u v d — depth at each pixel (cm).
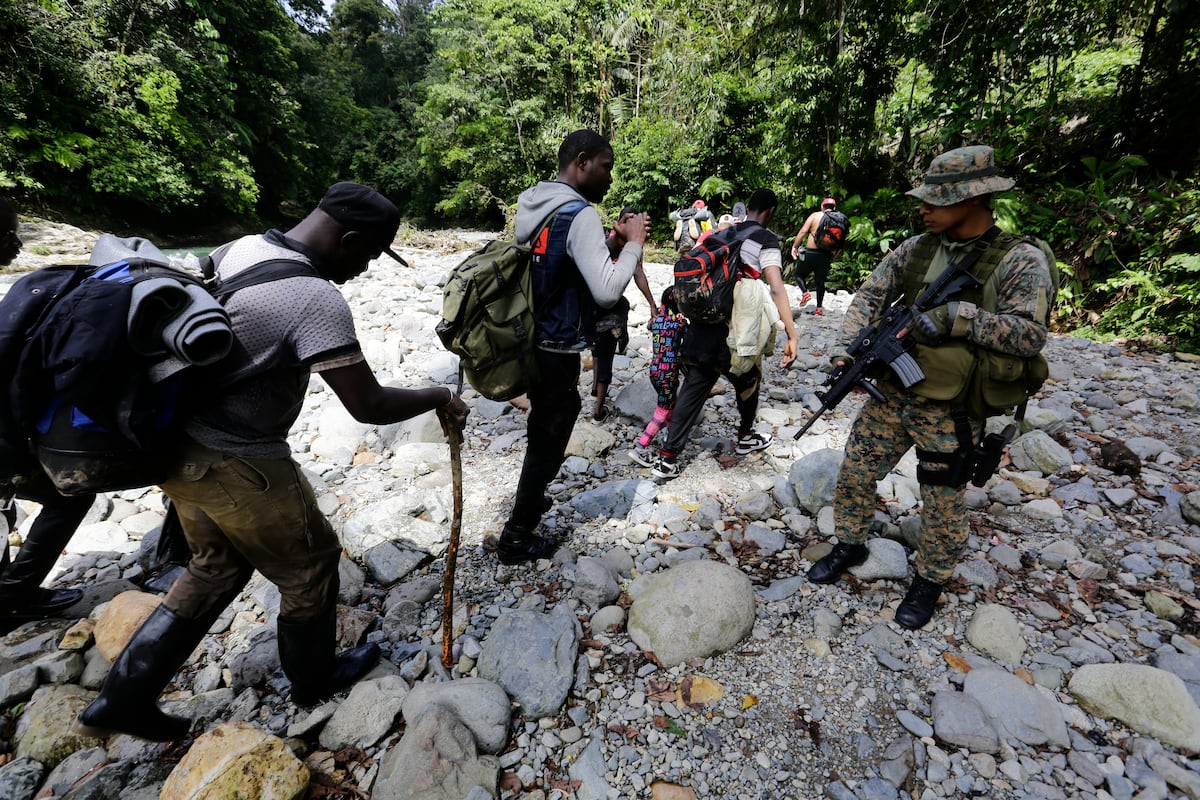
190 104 1780
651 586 249
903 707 206
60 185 1480
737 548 293
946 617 245
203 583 175
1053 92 947
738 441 385
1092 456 370
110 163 1483
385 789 169
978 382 200
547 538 290
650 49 1883
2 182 1269
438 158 2920
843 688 213
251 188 1953
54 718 196
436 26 2764
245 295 150
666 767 187
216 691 213
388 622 245
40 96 1367
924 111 1036
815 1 1048
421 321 648
